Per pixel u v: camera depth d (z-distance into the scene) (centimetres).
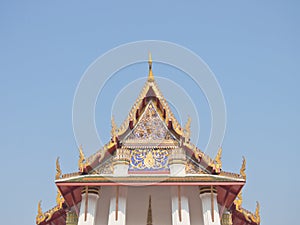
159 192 2053
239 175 1877
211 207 1825
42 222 2150
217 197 1998
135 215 2002
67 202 2000
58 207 2119
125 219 1875
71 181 1827
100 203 1953
